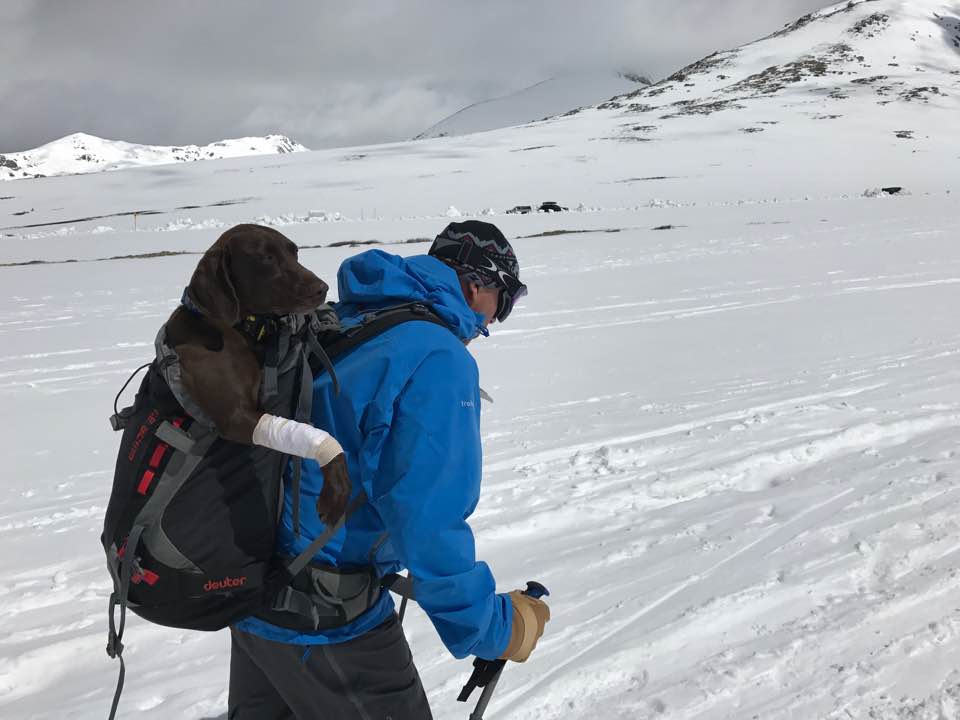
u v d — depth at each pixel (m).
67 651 3.36
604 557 3.93
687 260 16.17
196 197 56.28
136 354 9.63
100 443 6.45
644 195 42.91
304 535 1.78
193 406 1.67
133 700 3.02
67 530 4.72
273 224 32.56
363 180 60.53
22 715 2.96
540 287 13.42
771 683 2.87
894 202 30.83
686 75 154.62
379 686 1.91
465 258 1.96
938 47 153.00
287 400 1.72
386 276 1.87
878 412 6.08
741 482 4.91
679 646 3.12
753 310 10.90
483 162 70.56
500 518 4.48
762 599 3.41
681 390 7.09
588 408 6.68
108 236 30.11
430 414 1.70
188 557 1.67
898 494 4.39
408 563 1.70
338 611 1.79
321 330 1.79
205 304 1.64
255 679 2.04
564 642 3.19
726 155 67.75
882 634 3.12
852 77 135.00
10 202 61.44
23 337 10.62
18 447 6.39
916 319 9.83
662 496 4.74
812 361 7.94
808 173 53.84
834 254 16.16
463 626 1.73
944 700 2.72
